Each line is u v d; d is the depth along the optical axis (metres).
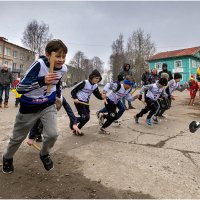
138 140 4.86
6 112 7.82
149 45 53.88
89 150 4.11
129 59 55.12
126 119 6.91
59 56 2.70
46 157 3.04
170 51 49.97
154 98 6.20
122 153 4.03
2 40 48.59
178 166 3.62
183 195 2.81
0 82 8.99
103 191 2.81
